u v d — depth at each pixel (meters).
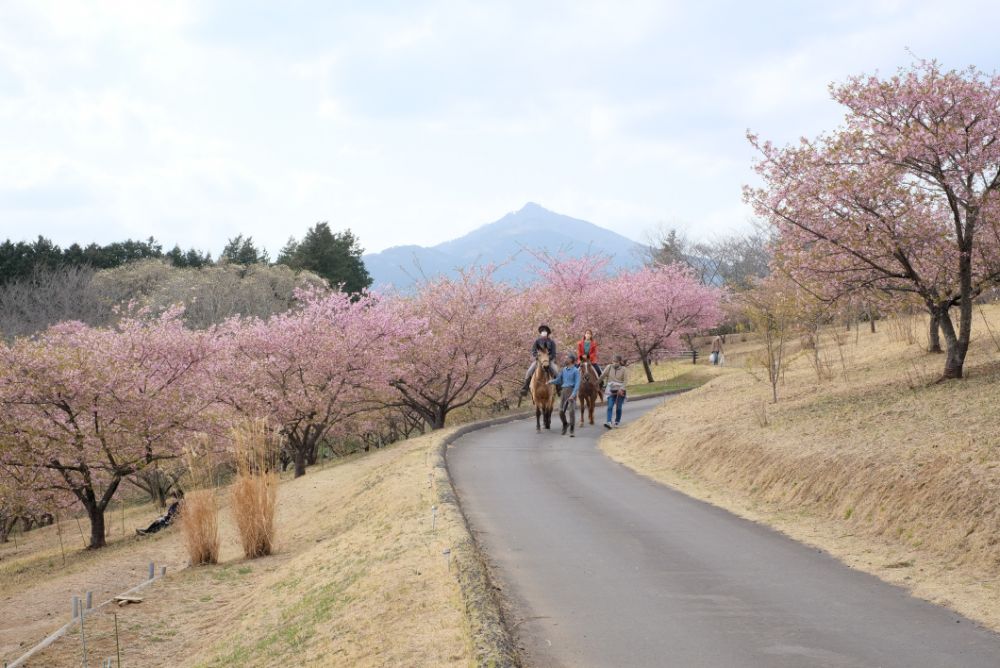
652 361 54.44
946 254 17.09
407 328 33.53
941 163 16.41
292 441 32.28
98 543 24.11
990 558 8.41
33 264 68.38
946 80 16.02
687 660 6.33
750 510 13.06
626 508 13.56
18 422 23.33
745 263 74.19
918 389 17.05
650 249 80.81
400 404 37.91
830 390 20.64
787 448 14.57
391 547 10.81
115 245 87.12
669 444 20.14
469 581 8.22
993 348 21.06
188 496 15.98
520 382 41.69
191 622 11.80
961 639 6.61
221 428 25.42
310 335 31.48
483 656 6.07
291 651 8.09
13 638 12.28
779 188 17.75
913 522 9.95
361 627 7.91
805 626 7.11
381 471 21.19
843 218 17.16
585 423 29.64
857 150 16.86
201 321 51.50
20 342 23.64
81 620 9.91
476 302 36.56
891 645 6.53
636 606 7.89
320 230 86.38
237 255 97.31
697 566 9.48
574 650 6.64
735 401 23.08
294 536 17.52
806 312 20.81
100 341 25.95
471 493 15.34
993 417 12.30
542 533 11.61
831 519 11.52
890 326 29.22
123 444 23.88
